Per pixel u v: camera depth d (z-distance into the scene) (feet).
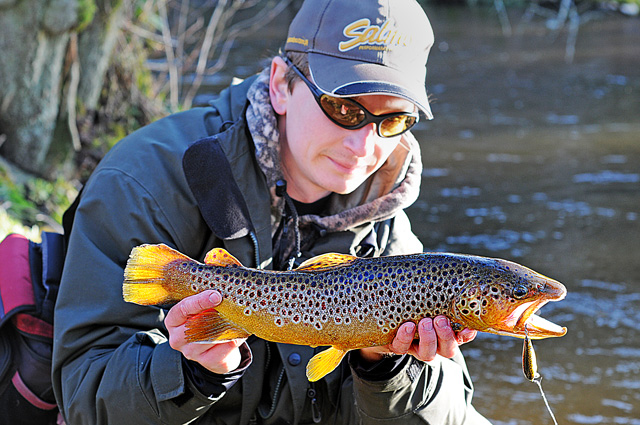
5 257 4.41
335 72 3.83
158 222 4.07
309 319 3.59
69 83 10.11
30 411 4.33
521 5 34.22
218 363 3.71
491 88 20.42
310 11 3.99
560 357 7.56
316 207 4.33
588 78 21.40
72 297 4.01
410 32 3.91
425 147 15.42
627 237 10.69
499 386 7.03
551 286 3.36
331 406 4.34
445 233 10.93
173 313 3.57
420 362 4.01
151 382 3.82
